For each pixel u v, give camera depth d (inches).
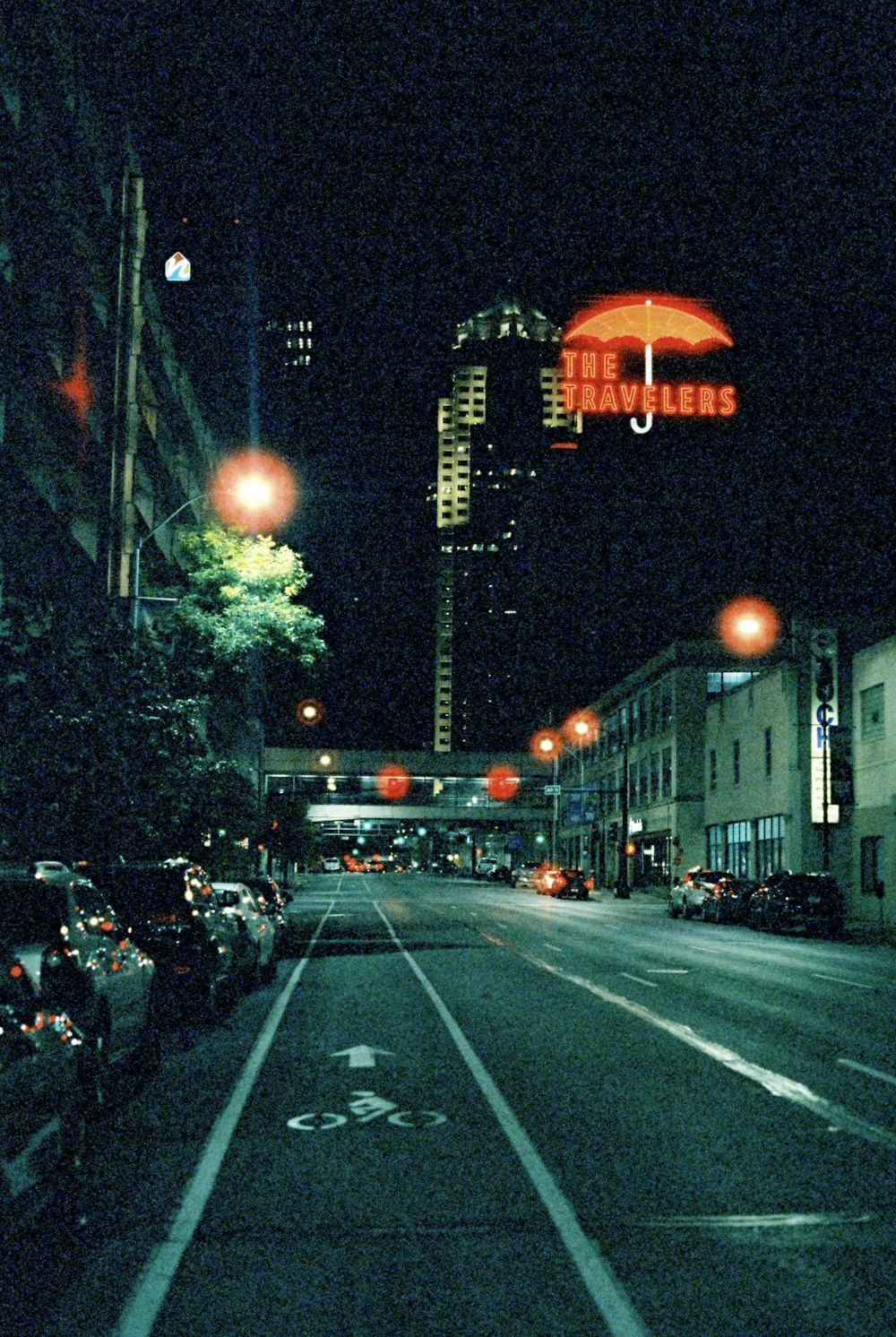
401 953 1127.6
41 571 1246.9
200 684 861.2
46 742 676.7
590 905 2442.2
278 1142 365.4
